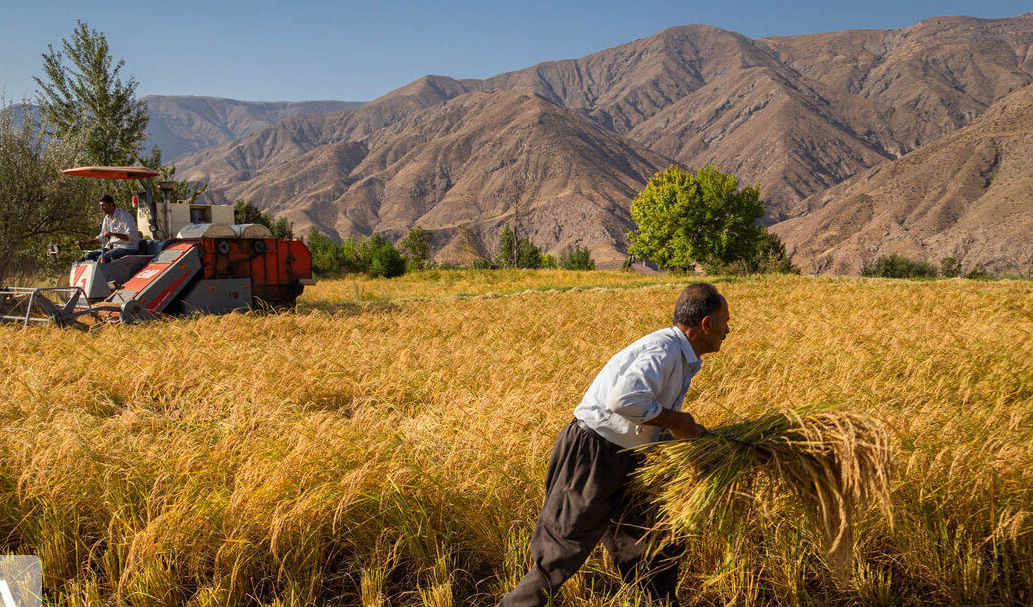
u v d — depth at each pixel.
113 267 13.35
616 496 3.19
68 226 19.39
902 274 55.22
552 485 3.23
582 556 3.17
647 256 58.69
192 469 4.41
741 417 5.03
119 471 4.31
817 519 3.08
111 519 3.85
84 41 23.12
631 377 2.92
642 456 3.16
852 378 6.43
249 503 3.86
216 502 3.93
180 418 6.03
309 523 3.86
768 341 9.66
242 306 14.52
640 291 21.88
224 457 4.50
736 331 10.66
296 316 13.07
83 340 9.67
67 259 20.73
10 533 4.09
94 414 6.35
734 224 54.62
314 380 7.16
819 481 2.95
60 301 14.97
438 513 4.11
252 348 9.11
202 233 13.82
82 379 6.98
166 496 3.95
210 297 14.02
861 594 3.52
